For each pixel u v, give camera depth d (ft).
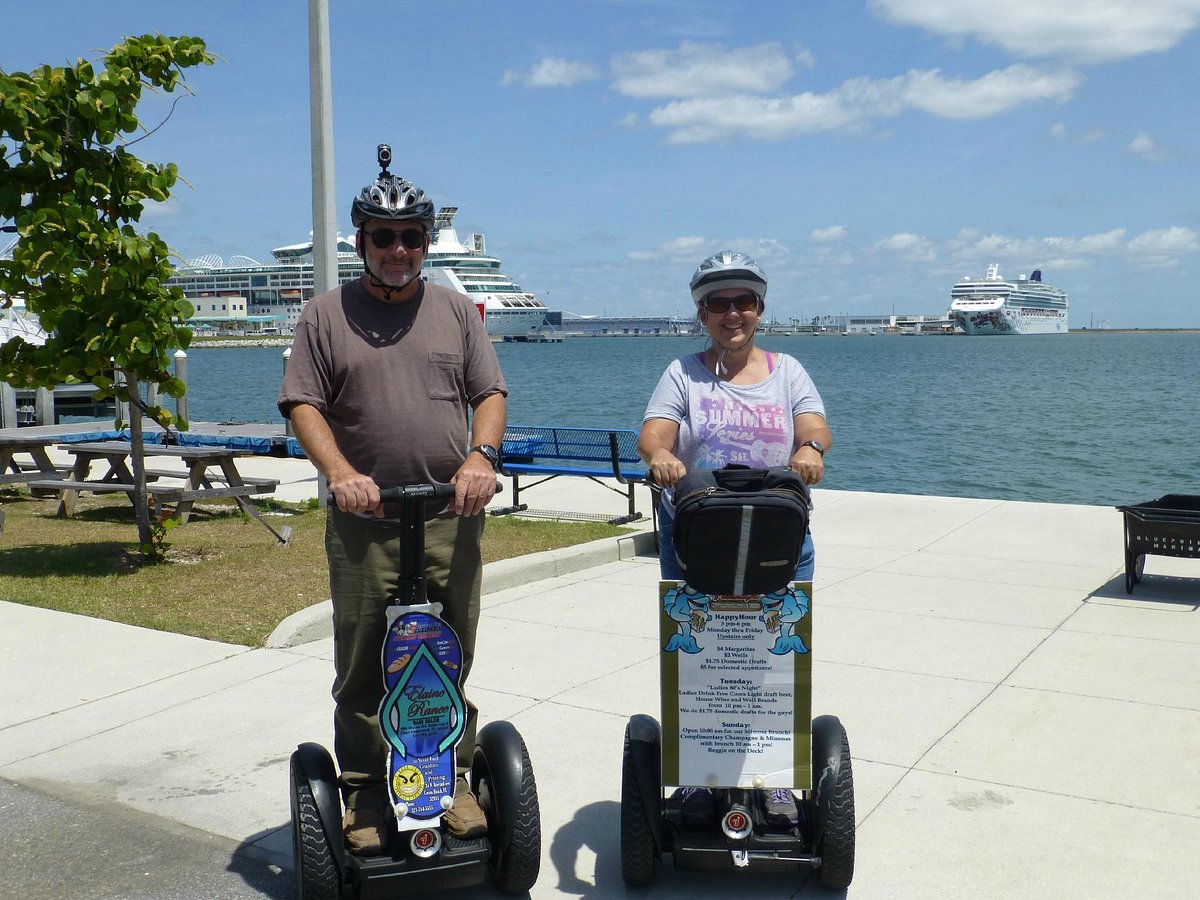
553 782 13.64
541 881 11.35
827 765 10.54
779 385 11.32
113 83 23.31
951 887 10.98
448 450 10.67
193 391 148.46
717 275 10.91
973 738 14.84
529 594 23.00
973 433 86.28
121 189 24.04
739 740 10.59
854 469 64.28
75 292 23.32
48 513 33.68
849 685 17.03
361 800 10.59
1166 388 154.20
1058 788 13.25
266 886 11.18
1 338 42.11
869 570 25.05
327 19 30.35
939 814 12.59
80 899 10.91
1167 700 16.17
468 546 10.70
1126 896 10.75
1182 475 61.31
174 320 24.66
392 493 9.71
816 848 10.61
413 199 10.16
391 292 10.50
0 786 13.48
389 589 10.34
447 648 10.11
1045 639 19.36
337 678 10.79
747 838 10.56
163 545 25.25
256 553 26.21
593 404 117.08
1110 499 52.21
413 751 10.02
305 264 540.93
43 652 18.51
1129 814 12.53
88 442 35.32
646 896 11.07
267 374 219.20
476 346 10.99
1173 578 23.99
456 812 10.52
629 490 30.89
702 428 11.21
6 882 11.23
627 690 16.87
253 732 15.15
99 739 14.93
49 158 22.48
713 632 10.53
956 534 29.27
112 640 19.13
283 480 40.65
